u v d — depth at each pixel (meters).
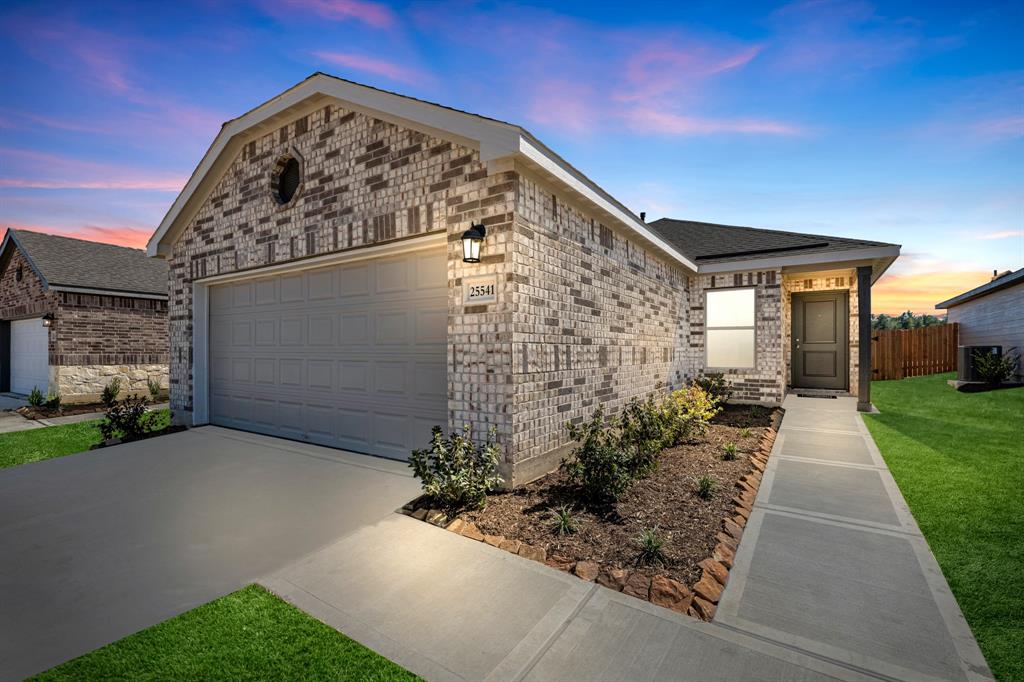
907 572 3.12
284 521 4.02
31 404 12.37
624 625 2.54
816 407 9.59
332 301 6.65
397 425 5.93
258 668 2.21
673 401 7.13
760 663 2.24
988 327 14.71
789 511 4.25
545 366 5.12
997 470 5.25
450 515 4.04
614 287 6.93
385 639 2.44
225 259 7.77
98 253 15.11
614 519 3.90
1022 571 3.08
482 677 2.15
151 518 4.13
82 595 2.89
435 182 5.14
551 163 4.79
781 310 9.95
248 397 7.90
